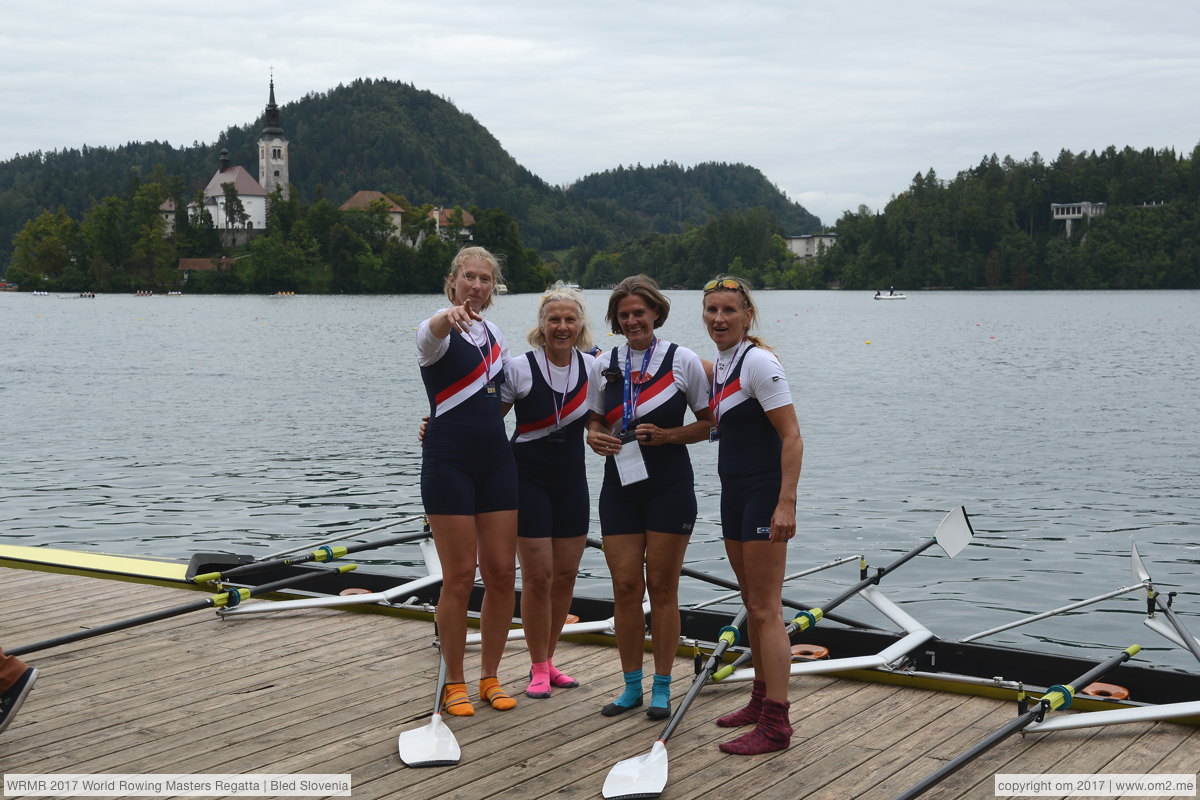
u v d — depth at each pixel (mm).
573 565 4602
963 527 5246
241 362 37094
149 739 4105
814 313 88062
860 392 26906
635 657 4363
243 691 4672
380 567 10555
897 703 4484
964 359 38562
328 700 4555
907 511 12750
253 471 15688
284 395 26422
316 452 17422
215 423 21188
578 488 4535
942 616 8922
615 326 4273
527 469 4457
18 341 49188
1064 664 4730
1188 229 148125
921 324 68188
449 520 4176
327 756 3938
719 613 5598
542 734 4152
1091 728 4141
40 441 18750
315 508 13164
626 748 4016
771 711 3939
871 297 137500
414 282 141875
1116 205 155625
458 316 3936
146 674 4906
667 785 3674
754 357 3834
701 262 178875
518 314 85375
